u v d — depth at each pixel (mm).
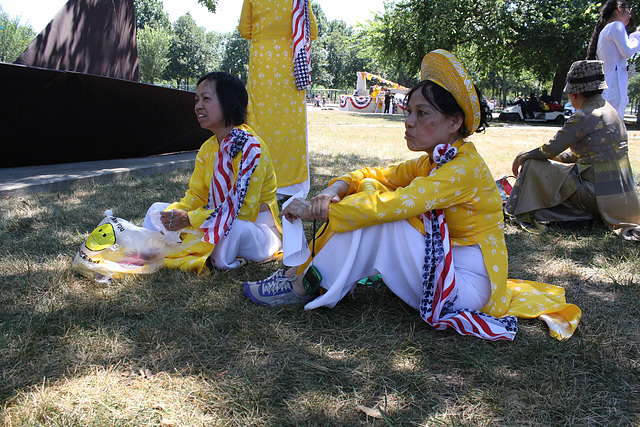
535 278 2717
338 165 6387
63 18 5598
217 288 2398
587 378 1739
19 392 1554
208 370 1720
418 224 1958
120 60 6766
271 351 1868
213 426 1451
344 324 2088
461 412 1556
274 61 4168
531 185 3650
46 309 2115
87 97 5148
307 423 1482
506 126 18562
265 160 2756
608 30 4523
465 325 1947
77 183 4609
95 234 2529
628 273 2750
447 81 1840
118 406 1521
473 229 2027
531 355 1851
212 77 2570
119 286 2367
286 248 2033
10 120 4770
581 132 3387
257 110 4305
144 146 6379
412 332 2014
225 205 2525
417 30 24703
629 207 3350
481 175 1939
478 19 23406
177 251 2602
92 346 1844
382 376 1731
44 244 2951
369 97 31375
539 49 23359
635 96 72125
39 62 5312
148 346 1862
